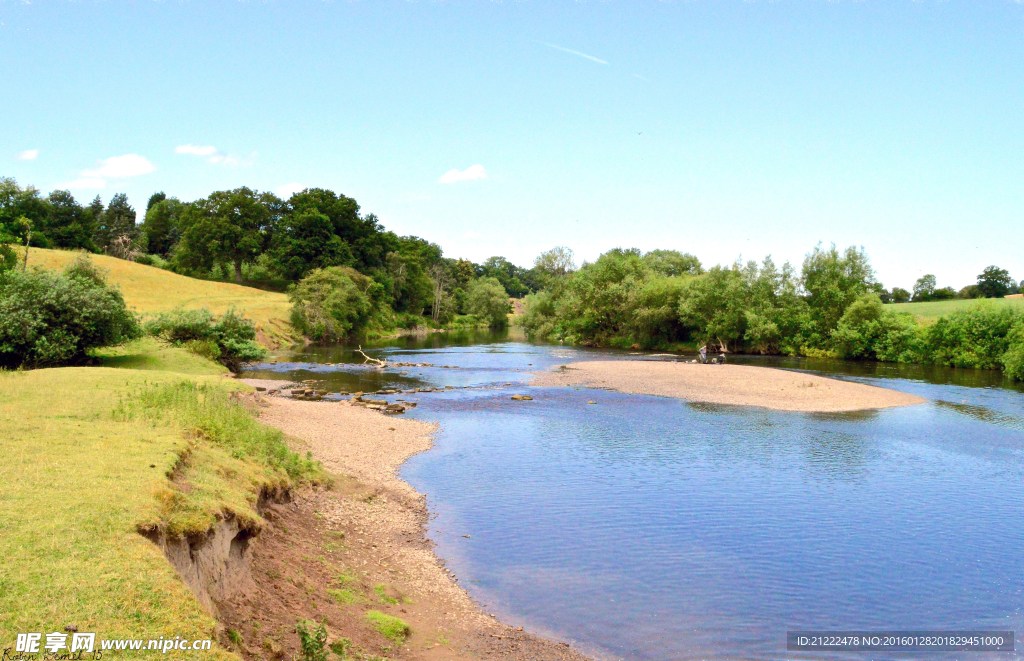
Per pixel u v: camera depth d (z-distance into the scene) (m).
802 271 74.94
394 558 14.67
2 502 9.39
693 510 18.47
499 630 11.60
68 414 15.95
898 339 64.31
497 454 24.72
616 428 29.92
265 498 14.62
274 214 120.88
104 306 37.62
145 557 8.34
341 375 47.69
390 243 127.50
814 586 13.77
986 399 40.28
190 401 19.22
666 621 12.12
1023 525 17.62
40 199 102.00
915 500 19.69
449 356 66.31
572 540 16.14
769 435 28.80
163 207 133.75
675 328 83.44
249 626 9.30
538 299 103.50
